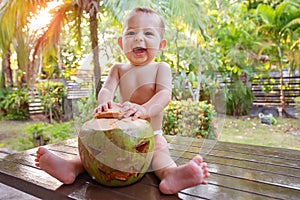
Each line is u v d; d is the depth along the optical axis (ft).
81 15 7.03
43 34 8.48
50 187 2.57
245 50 14.79
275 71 15.11
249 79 14.79
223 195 2.42
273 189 2.57
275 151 4.04
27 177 2.89
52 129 10.18
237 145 4.42
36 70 9.87
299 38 14.12
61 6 7.98
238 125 11.00
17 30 8.30
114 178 2.37
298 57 14.24
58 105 12.39
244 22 15.08
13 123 15.46
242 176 2.94
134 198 2.29
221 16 14.48
